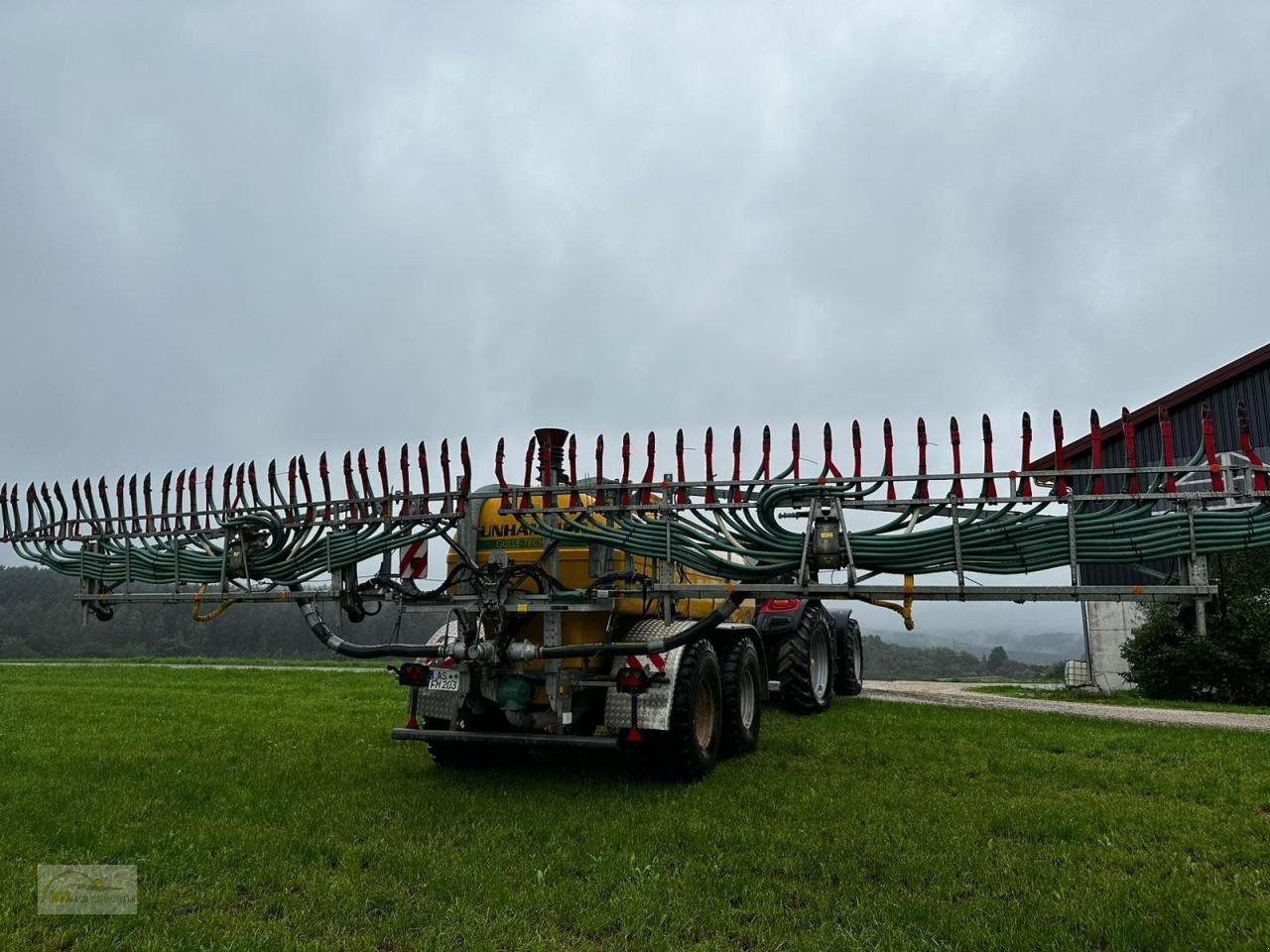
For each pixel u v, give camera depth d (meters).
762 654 7.61
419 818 4.91
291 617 48.72
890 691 12.84
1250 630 12.36
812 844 4.42
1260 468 4.28
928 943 3.25
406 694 11.60
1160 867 4.18
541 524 5.59
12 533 6.62
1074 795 5.63
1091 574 14.79
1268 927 3.35
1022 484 4.63
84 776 6.02
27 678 14.88
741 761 6.66
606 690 5.85
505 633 5.65
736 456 5.10
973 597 4.68
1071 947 3.19
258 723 8.71
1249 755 7.05
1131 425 4.52
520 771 6.29
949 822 4.86
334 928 3.36
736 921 3.48
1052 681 19.00
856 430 4.89
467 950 3.18
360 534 5.83
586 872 4.06
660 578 5.73
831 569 4.95
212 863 4.13
